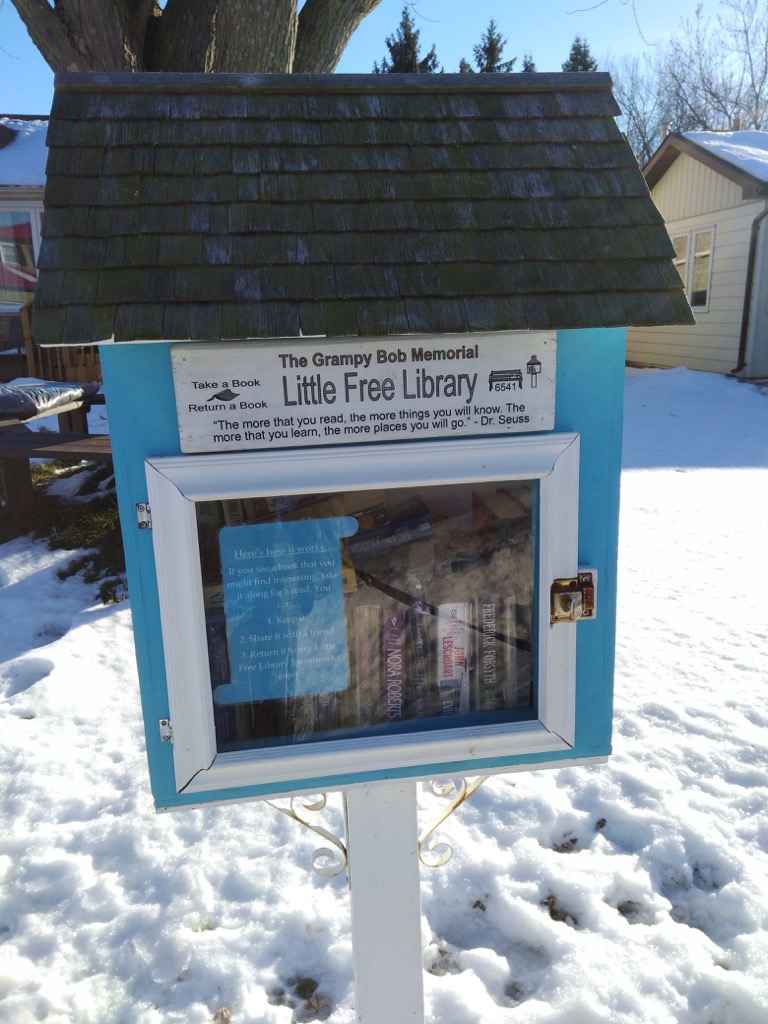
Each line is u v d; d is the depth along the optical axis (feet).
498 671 5.13
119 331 3.87
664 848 8.24
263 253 4.16
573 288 4.24
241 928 7.45
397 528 4.80
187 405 4.24
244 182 4.36
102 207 4.20
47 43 16.62
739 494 21.43
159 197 4.26
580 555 4.89
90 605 14.74
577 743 5.18
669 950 7.03
